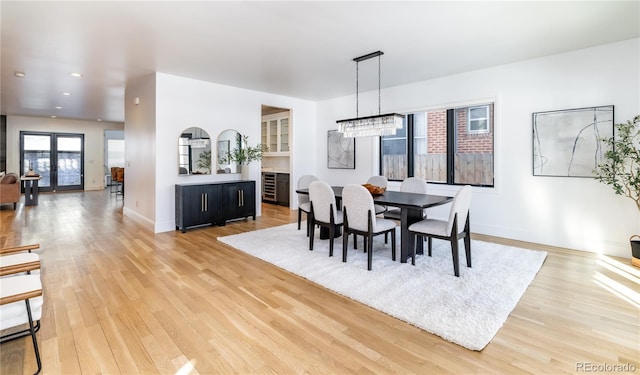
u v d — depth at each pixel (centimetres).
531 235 437
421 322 223
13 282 183
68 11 284
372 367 179
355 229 339
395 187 600
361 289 279
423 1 270
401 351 194
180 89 511
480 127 552
